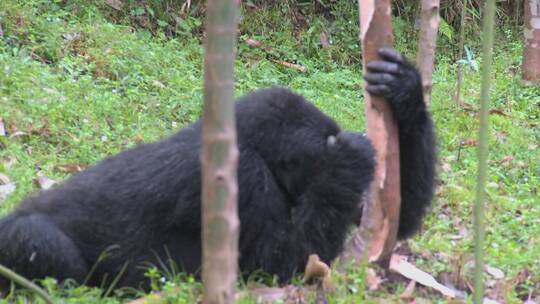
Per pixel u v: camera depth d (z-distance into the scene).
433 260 9.29
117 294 8.14
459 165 13.46
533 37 18.81
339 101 16.62
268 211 8.09
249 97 8.36
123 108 14.22
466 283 8.87
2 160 11.68
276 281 8.12
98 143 12.65
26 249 8.13
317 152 8.09
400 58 7.94
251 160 8.07
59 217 8.47
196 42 18.97
